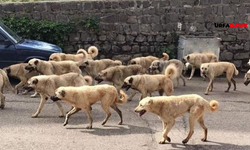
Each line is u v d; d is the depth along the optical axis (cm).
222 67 1290
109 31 1489
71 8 1472
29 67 1183
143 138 1006
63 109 1132
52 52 1292
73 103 1025
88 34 1484
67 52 1485
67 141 986
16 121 1062
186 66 1391
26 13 1465
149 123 1074
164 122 993
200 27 1503
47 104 1162
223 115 1128
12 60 1271
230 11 1498
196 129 1052
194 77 1448
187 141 988
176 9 1491
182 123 1079
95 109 1144
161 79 1141
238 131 1049
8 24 1436
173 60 1311
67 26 1465
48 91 1080
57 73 1209
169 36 1504
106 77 1194
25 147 961
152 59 1341
